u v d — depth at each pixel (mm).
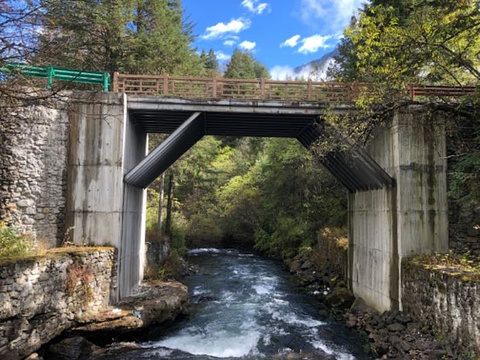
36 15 4992
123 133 10609
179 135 11195
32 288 7375
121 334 9375
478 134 9969
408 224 10234
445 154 10492
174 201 25531
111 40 12930
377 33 8672
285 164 23125
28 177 9867
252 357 8828
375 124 10945
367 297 12477
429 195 10367
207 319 11875
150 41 16250
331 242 17500
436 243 10203
